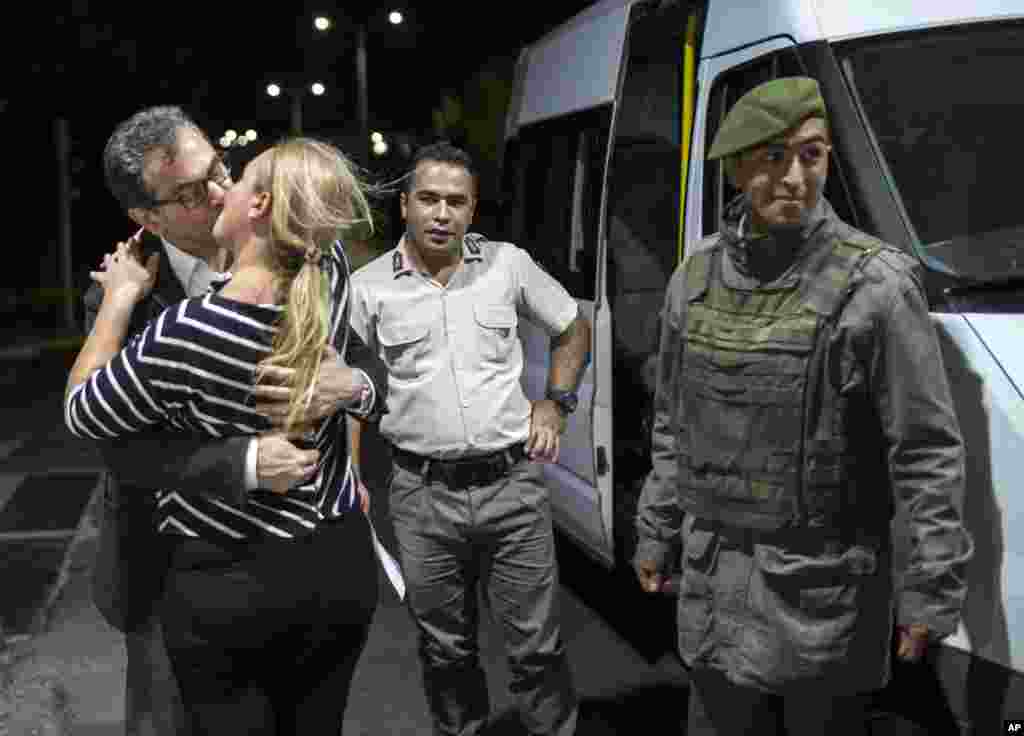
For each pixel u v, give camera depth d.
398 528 3.58
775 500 2.48
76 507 8.11
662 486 2.87
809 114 2.42
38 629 5.56
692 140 3.94
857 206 3.12
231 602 2.33
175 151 2.69
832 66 3.31
